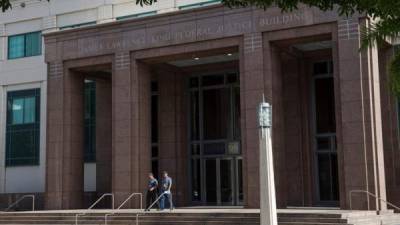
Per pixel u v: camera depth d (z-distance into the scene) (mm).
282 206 28078
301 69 32125
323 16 27062
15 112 43438
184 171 34719
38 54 42844
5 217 28500
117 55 32219
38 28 43031
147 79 32375
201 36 29922
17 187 42438
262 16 28438
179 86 35125
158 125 35562
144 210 27500
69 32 33938
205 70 34781
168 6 37219
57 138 33750
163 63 33688
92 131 39844
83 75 35031
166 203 32844
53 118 34031
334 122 31297
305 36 27578
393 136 29328
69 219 26828
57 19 41938
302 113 31781
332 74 31625
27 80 43000
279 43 28641
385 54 29594
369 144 25734
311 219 21984
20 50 43719
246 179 27922
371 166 25625
